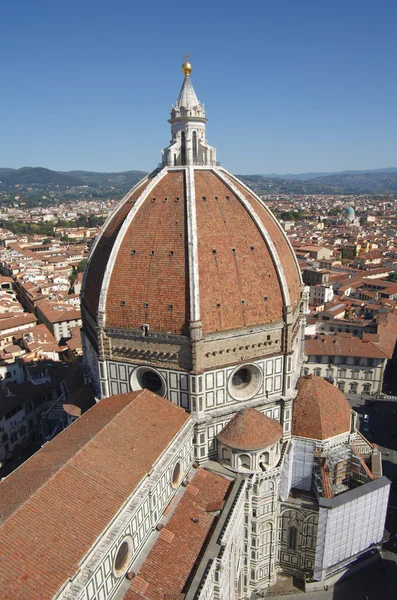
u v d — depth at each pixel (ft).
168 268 237.45
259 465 245.86
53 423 353.72
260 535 261.44
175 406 244.83
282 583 276.21
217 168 285.64
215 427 250.98
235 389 259.80
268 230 271.49
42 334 647.15
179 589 181.78
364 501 264.72
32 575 140.67
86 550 153.69
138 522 189.67
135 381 256.52
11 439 436.76
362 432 449.89
